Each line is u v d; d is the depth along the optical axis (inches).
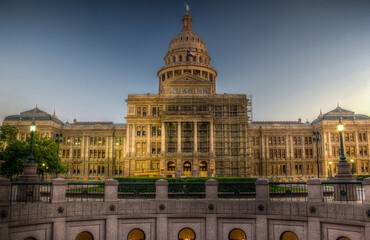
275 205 887.1
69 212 864.9
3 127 2864.2
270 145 4215.1
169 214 912.3
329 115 4087.1
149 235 908.6
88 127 4062.5
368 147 3978.8
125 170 3449.8
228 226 910.4
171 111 3430.1
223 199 933.2
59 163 2859.3
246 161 3435.0
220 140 3501.5
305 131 4244.6
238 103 3543.3
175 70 4569.4
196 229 912.9
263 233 885.8
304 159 4170.8
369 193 772.6
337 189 922.7
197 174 3139.8
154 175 3159.5
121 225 902.4
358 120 4010.8
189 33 4943.4
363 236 774.5
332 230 821.2
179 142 3336.6
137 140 3506.4
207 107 3538.4
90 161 3976.4
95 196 995.3
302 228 858.8
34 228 818.8
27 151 2578.7
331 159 3929.6
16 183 810.8
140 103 3585.1
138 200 924.6
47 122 3878.0
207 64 4911.4
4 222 764.0
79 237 934.4
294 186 1203.9
